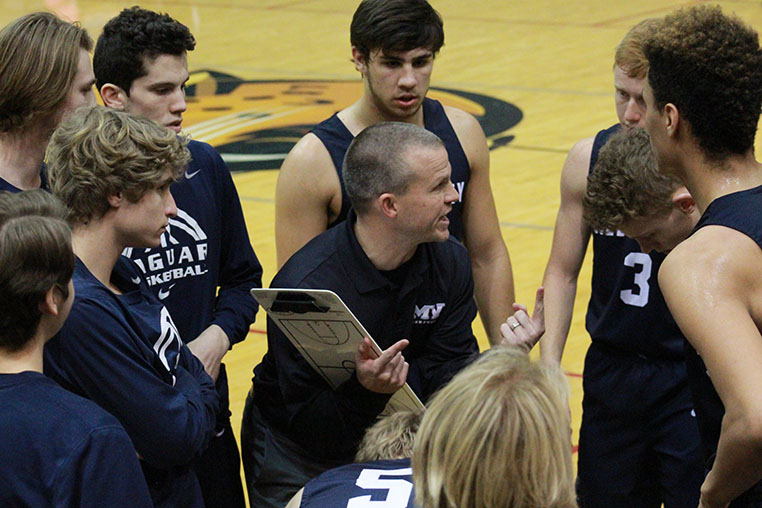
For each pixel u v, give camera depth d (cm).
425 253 518
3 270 340
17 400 347
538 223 1423
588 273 1235
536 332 517
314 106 2125
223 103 2181
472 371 301
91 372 408
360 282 503
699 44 384
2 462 342
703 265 372
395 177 480
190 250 566
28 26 478
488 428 283
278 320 480
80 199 424
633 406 608
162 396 422
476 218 654
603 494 633
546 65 2545
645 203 503
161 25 568
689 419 592
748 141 393
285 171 614
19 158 492
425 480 297
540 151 1795
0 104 476
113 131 423
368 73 601
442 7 3541
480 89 2302
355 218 515
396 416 385
